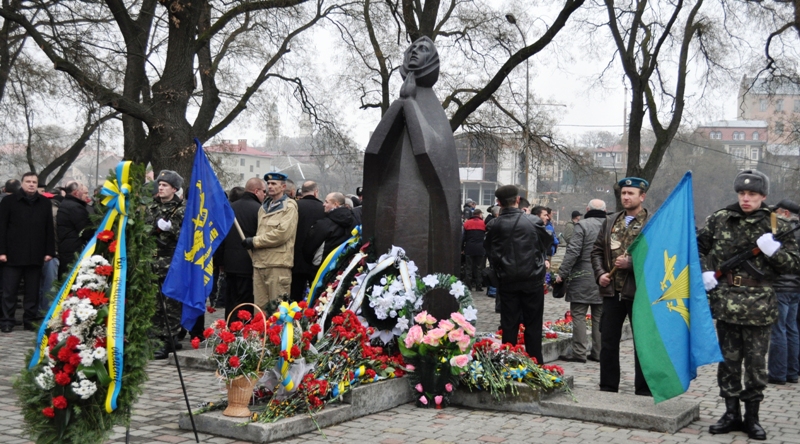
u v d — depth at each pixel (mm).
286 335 5773
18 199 10805
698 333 6102
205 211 7730
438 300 7172
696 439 5816
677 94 24094
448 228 7309
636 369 7238
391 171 7469
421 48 7602
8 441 5199
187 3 15273
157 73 15891
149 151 16906
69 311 4484
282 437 5504
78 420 4539
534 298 8297
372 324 7043
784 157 55375
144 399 6699
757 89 24094
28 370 4629
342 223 9570
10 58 22109
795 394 7926
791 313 8633
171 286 7562
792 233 5973
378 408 6445
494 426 6039
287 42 20812
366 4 20484
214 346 5797
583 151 26797
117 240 4672
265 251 9125
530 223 8219
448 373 6652
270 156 76562
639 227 7180
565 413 6367
